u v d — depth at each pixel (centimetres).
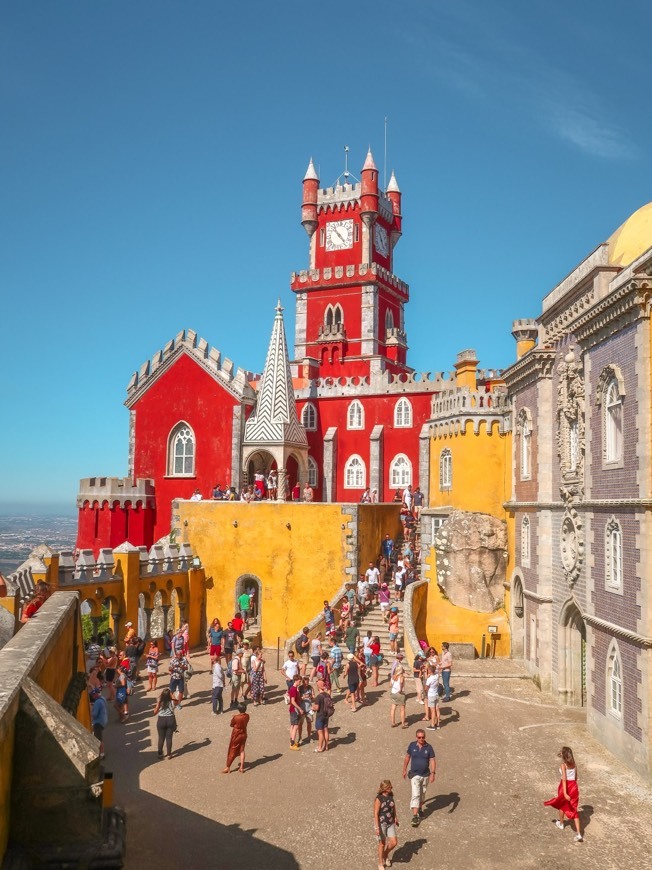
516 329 4253
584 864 1719
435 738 2509
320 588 4178
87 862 936
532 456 3506
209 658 3859
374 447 5972
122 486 5178
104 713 2394
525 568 3578
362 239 7000
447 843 1806
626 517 2342
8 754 913
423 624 3931
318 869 1683
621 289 2302
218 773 2228
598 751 2436
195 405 5300
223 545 4334
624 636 2319
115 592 3628
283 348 5222
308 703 2552
